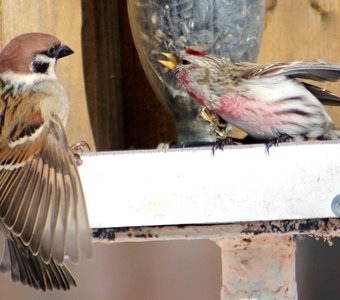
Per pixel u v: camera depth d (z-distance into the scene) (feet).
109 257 45.60
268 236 36.60
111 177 33.65
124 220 33.65
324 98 37.40
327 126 36.91
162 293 45.50
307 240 44.96
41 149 33.06
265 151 33.30
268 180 33.30
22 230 31.63
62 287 31.91
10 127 33.60
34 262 31.99
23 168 32.76
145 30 38.60
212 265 45.73
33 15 38.58
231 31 38.34
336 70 35.86
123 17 41.37
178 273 45.68
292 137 37.04
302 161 33.17
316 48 41.37
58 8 39.27
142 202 33.63
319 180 33.14
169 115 41.06
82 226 31.30
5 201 32.19
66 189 32.09
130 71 41.52
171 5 38.19
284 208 33.30
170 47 38.34
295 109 36.60
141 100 41.55
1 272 32.14
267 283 36.70
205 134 38.78
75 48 39.68
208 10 38.17
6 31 37.96
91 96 40.22
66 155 32.86
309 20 41.37
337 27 41.32
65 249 31.19
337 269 44.80
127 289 45.39
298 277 44.93
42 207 31.81
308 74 36.52
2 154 33.14
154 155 33.58
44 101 34.53
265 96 36.50
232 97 36.70
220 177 33.42
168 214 33.53
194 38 38.24
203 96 36.99
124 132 41.57
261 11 38.86
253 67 36.86
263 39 41.45
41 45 35.63
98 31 40.52
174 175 33.53
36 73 35.45
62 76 39.24
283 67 36.01
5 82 35.22
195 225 33.96
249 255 36.76
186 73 37.11
